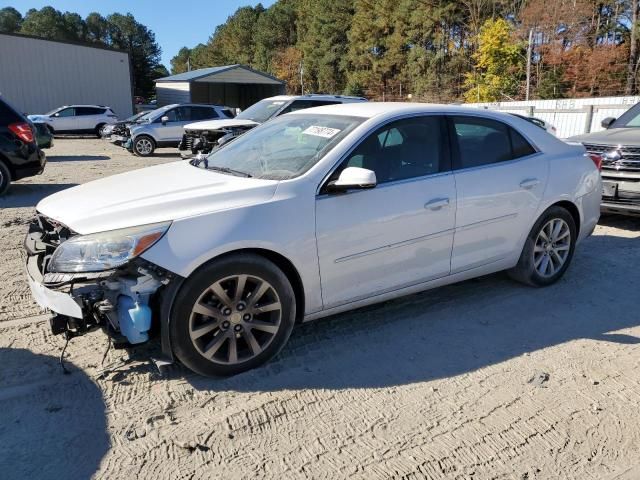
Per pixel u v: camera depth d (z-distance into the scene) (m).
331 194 3.54
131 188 3.62
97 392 3.20
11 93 29.81
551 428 2.92
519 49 40.56
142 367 3.47
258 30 84.44
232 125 12.68
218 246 3.13
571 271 5.35
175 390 3.22
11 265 5.54
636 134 7.26
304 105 12.86
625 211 6.91
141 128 17.94
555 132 14.74
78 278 2.99
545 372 3.47
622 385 3.34
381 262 3.77
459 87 47.53
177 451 2.70
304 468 2.60
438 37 49.94
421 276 4.02
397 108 4.07
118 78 32.97
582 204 4.94
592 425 2.95
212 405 3.08
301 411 3.04
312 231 3.44
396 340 3.88
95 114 26.88
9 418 2.94
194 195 3.31
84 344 3.79
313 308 3.58
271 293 3.37
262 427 2.90
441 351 3.73
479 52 43.09
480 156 4.32
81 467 2.59
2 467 2.57
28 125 9.54
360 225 3.61
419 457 2.68
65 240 3.11
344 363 3.56
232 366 3.33
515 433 2.87
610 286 4.96
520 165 4.49
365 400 3.15
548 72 39.25
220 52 102.81
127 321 3.05
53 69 30.80
